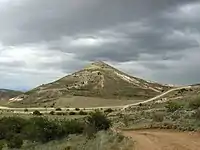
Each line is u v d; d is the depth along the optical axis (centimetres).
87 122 3844
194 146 2212
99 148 2381
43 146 3378
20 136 3788
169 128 3572
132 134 3338
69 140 3281
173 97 15800
